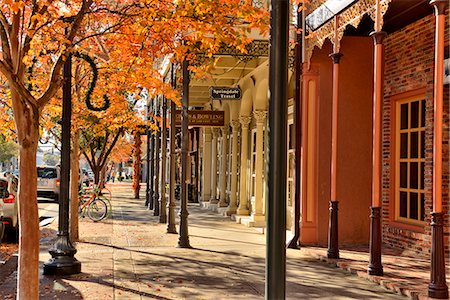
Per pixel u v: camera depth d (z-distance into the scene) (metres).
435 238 7.68
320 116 13.12
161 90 9.46
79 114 13.45
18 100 6.48
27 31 6.81
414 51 11.50
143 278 9.33
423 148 11.45
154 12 7.52
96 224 18.06
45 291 8.30
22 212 6.42
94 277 9.36
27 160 6.45
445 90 10.18
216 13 7.46
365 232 13.12
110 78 12.14
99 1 8.70
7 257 11.96
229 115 22.86
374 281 9.09
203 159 27.36
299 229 12.98
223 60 17.47
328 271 10.12
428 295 7.70
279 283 4.09
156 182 21.91
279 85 4.17
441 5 7.68
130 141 37.53
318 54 13.12
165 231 16.16
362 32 12.94
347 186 13.08
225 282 9.09
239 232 16.11
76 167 13.63
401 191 12.35
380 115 9.42
